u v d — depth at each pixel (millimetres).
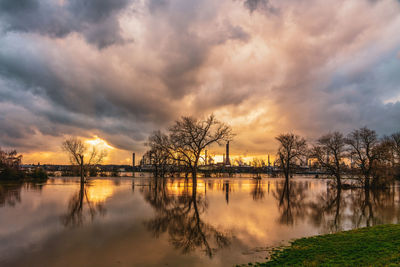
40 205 26891
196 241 14711
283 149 76250
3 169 72062
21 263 11180
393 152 60156
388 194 43531
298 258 11406
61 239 14789
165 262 11555
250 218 21422
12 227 17469
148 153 83625
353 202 32781
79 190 43625
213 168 109438
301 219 21203
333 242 13500
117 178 88000
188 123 51312
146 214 22641
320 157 56062
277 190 47875
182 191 43531
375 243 12414
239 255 12398
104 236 15523
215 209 25672
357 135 53656
